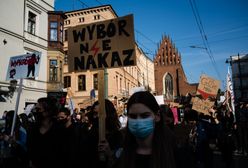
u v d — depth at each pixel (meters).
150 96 2.62
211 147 7.59
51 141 4.36
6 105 19.81
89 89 36.00
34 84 23.23
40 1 24.83
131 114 2.59
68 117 5.97
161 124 2.64
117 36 5.45
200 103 9.60
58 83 25.61
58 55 25.91
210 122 7.65
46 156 4.35
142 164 2.52
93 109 4.61
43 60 24.78
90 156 4.35
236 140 13.70
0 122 7.44
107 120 4.38
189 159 2.46
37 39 24.08
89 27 5.69
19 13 21.75
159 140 2.50
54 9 27.20
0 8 19.88
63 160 4.39
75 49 5.76
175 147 2.47
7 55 20.22
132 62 5.29
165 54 79.44
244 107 13.31
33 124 4.61
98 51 5.55
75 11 38.81
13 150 6.02
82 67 5.66
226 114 11.92
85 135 4.52
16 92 20.86
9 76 8.15
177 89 77.12
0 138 6.35
